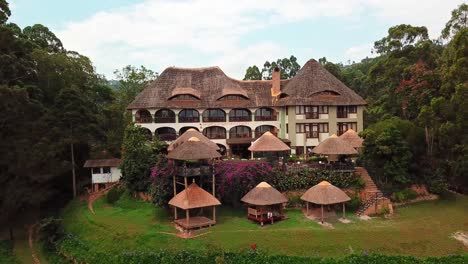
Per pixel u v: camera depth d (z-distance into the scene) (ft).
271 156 132.67
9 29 114.83
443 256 78.07
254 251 78.69
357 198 103.45
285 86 166.50
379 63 204.54
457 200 113.50
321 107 152.97
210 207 104.83
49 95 144.25
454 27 153.07
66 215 116.78
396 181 112.78
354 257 76.28
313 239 83.20
